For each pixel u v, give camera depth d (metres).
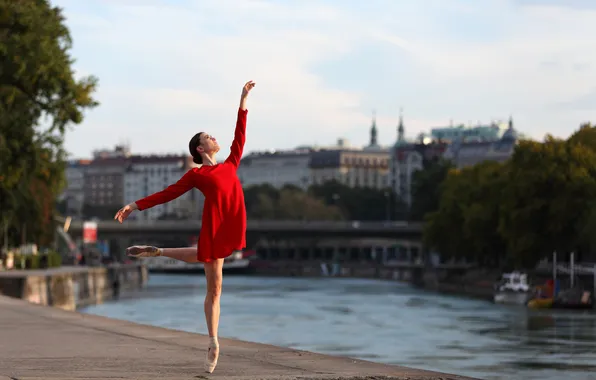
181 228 193.88
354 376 14.85
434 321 84.06
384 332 72.44
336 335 70.12
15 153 72.69
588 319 85.44
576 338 65.25
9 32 70.81
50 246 147.38
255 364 16.64
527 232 114.12
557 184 112.81
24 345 20.00
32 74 69.44
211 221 13.73
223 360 17.23
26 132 72.12
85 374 14.97
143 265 177.50
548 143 116.69
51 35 73.88
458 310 100.88
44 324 25.81
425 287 170.00
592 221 104.75
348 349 58.94
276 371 15.57
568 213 111.19
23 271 106.31
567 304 102.00
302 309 103.31
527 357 51.88
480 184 139.75
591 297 102.88
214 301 14.24
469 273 154.12
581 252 118.06
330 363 16.86
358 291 153.00
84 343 20.44
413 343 62.78
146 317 89.62
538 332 70.75
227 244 13.77
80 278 114.06
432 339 65.81
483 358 51.72
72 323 26.17
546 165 113.38
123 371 15.46
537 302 103.62
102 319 27.83
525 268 123.19
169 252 13.95
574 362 48.84
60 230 178.00
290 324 81.31
